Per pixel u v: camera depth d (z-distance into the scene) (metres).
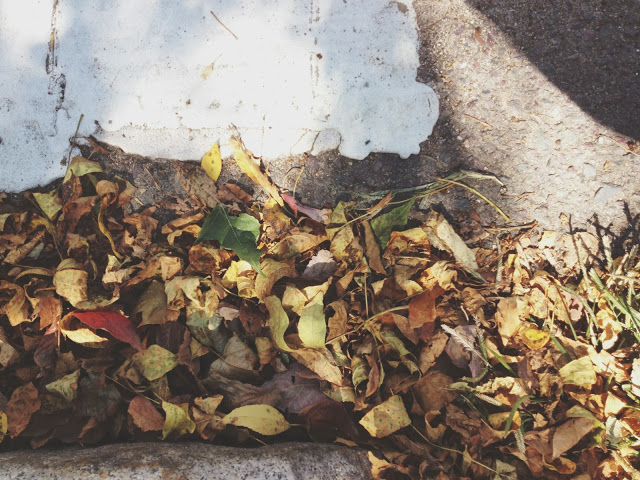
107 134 0.70
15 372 0.63
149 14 0.70
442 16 0.70
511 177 0.70
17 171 0.69
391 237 0.67
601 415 0.63
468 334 0.65
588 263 0.69
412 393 0.63
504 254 0.69
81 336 0.61
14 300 0.63
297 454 0.57
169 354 0.62
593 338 0.66
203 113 0.70
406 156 0.70
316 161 0.70
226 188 0.69
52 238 0.68
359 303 0.65
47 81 0.70
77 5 0.70
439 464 0.60
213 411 0.60
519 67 0.71
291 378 0.63
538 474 0.62
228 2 0.70
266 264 0.65
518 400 0.61
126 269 0.65
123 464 0.54
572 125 0.70
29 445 0.60
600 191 0.70
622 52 0.70
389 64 0.70
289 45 0.70
